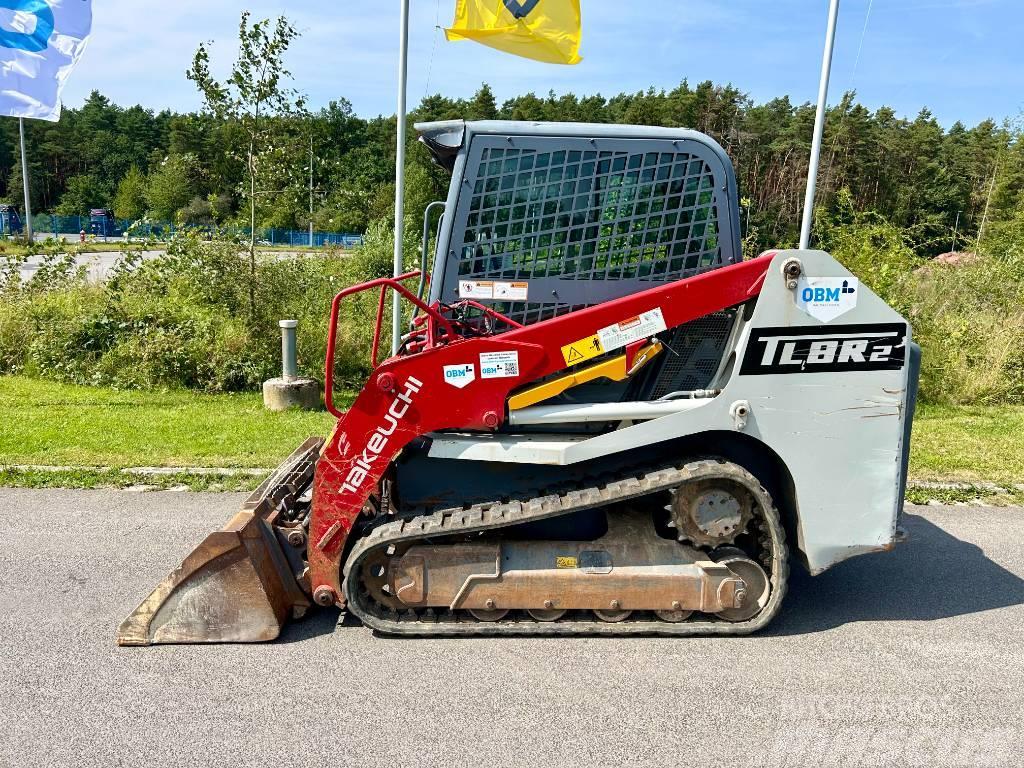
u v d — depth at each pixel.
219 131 10.41
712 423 3.63
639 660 3.57
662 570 3.69
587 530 3.86
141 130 90.38
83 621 3.94
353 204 15.79
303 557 3.97
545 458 3.64
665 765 2.83
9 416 7.86
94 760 2.84
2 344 10.20
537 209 3.72
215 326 9.77
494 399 3.64
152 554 4.77
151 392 9.23
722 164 3.70
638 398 3.92
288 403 8.38
